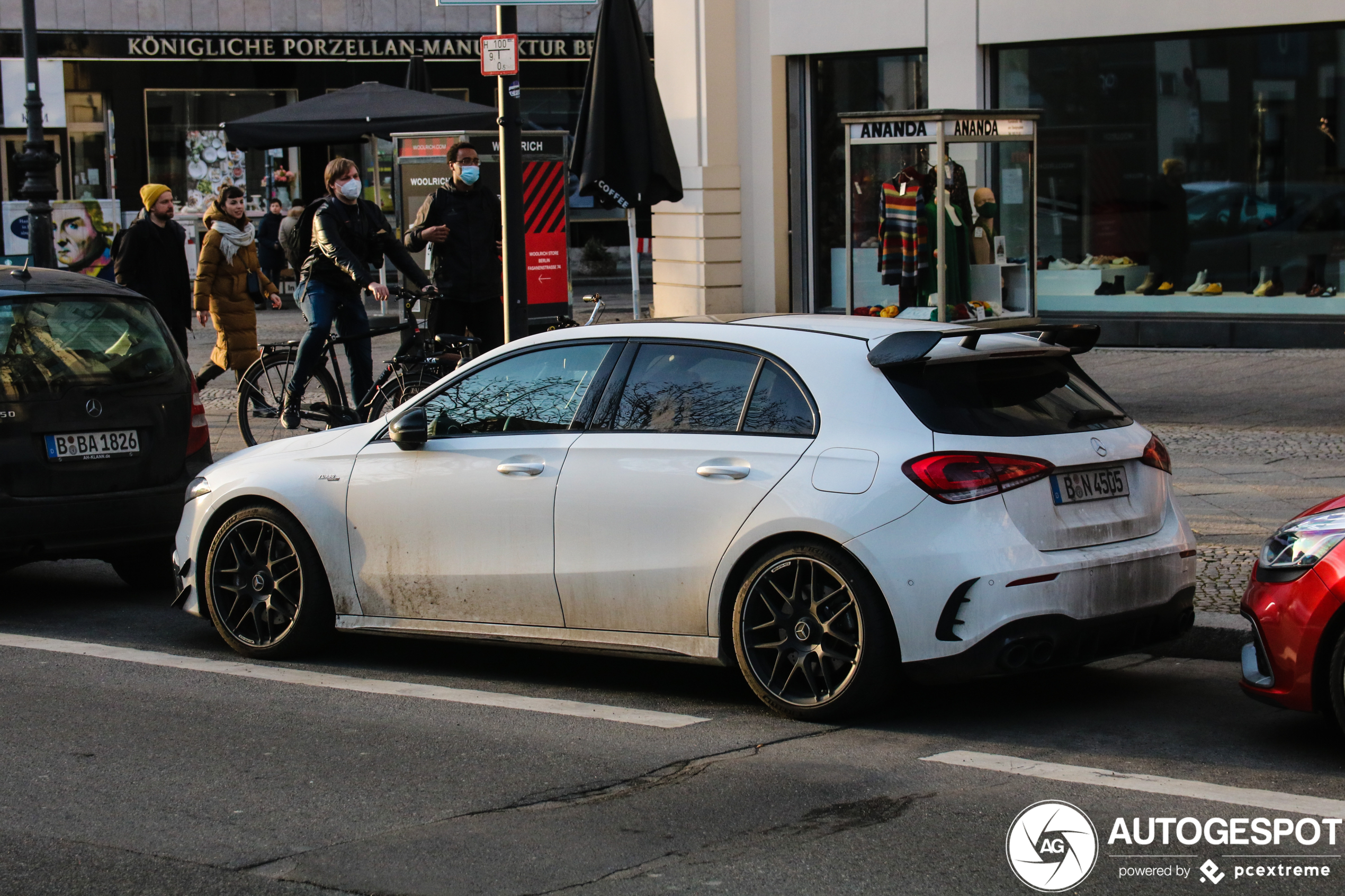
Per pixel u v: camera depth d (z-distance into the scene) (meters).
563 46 30.58
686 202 20.36
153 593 9.05
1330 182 16.77
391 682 6.86
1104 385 14.71
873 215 12.45
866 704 5.88
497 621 6.69
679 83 20.14
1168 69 17.48
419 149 15.76
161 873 4.54
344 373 15.09
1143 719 6.12
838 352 6.10
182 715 6.30
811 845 4.71
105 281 8.90
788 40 19.62
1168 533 6.22
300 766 5.58
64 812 5.10
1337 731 5.91
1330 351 16.44
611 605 6.37
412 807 5.12
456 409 6.97
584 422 6.58
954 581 5.64
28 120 19.45
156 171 29.80
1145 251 17.89
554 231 15.63
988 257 12.50
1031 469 5.80
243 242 14.73
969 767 5.48
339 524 7.06
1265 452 11.30
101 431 8.38
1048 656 5.76
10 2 28.97
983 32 18.19
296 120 17.94
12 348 8.19
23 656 7.37
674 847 4.71
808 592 5.98
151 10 29.30
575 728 6.06
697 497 6.14
